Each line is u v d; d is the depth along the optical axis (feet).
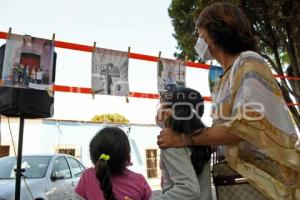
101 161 6.46
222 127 5.20
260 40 30.25
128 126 68.64
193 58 32.71
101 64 10.75
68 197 24.25
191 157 6.14
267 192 5.11
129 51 11.27
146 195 7.18
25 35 9.55
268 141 5.01
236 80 5.44
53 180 23.35
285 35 28.96
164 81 11.82
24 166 23.57
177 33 33.71
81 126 63.82
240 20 5.88
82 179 7.02
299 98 26.68
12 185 20.70
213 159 6.29
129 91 11.05
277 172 5.20
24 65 9.44
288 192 5.10
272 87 5.32
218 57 6.12
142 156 69.82
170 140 5.80
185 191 5.76
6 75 9.26
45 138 60.34
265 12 28.81
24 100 11.87
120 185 6.90
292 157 5.07
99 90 10.61
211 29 5.90
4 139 55.83
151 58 11.73
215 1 28.04
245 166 5.31
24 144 58.13
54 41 9.87
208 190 6.21
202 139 5.45
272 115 5.15
